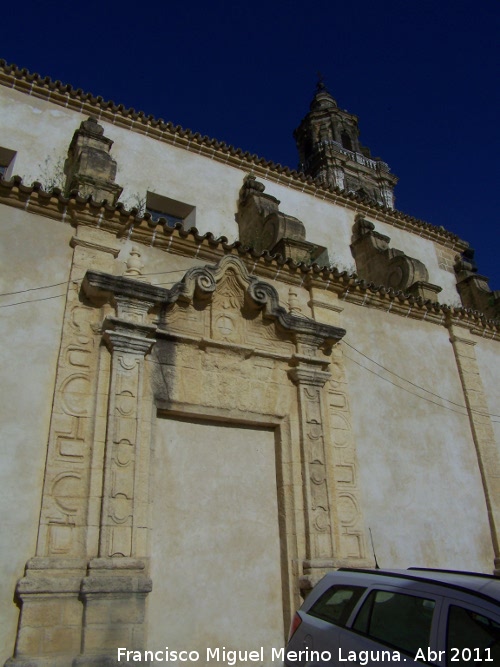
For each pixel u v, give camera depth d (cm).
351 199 1556
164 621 723
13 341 749
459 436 1162
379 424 1051
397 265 1345
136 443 754
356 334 1112
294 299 1038
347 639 471
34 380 743
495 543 1082
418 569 521
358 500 937
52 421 729
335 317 1084
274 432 930
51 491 695
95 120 1127
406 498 1012
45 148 1117
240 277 951
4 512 664
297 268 1059
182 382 848
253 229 1235
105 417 757
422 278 1320
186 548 779
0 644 611
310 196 1501
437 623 415
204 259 979
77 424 744
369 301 1164
